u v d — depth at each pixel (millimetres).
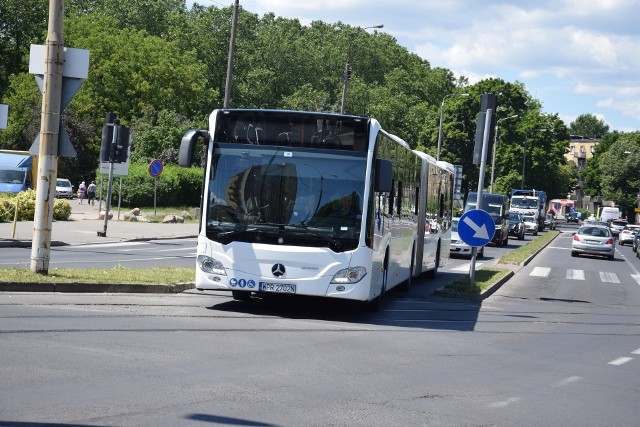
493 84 106812
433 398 9188
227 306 16297
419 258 23875
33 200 43062
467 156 104125
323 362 10898
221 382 9094
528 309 21172
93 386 8391
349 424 7680
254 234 15172
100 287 16719
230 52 40438
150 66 87625
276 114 15391
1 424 6805
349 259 15117
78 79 16875
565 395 10000
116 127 32688
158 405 7820
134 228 44312
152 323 12969
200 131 15367
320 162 15312
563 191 119500
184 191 71312
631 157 145375
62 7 16750
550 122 110125
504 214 57000
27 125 83062
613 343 15562
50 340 10727
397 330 14945
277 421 7578
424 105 118188
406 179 20125
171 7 117125
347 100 113688
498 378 10820
